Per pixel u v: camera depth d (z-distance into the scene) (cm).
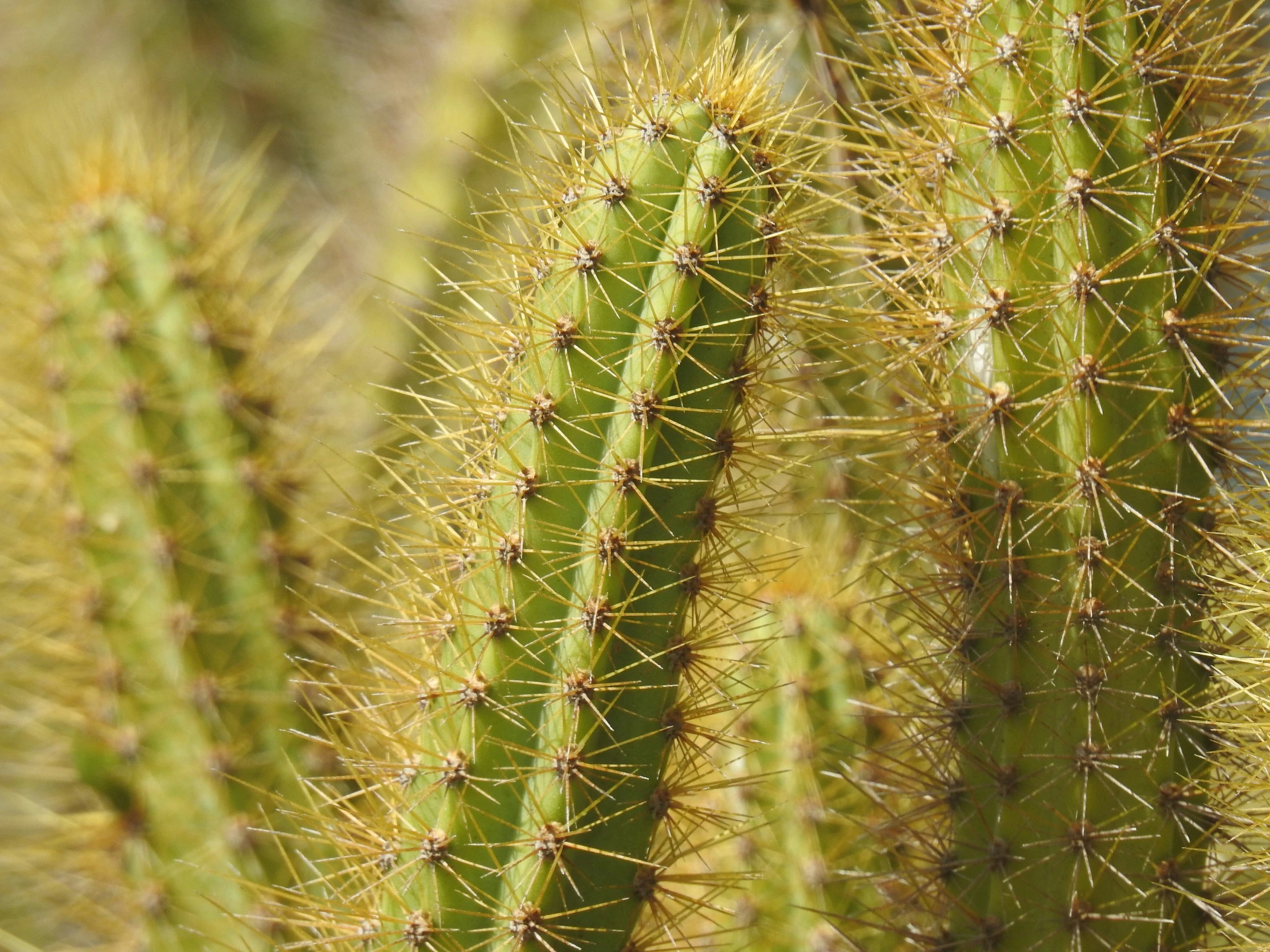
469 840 96
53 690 110
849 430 101
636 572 96
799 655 105
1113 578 96
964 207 98
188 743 107
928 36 100
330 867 104
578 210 97
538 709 96
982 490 97
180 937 106
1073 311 96
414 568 100
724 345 96
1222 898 96
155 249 110
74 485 108
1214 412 98
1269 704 95
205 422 109
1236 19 102
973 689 98
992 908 97
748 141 97
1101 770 96
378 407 111
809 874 104
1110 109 97
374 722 100
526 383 97
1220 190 98
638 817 96
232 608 108
